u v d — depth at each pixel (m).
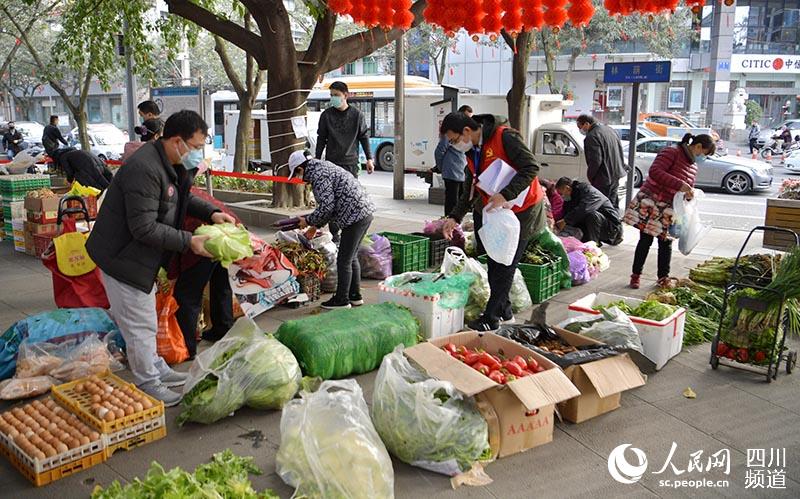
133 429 3.82
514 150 5.23
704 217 13.16
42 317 4.84
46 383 4.48
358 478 3.18
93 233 4.13
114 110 52.88
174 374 4.64
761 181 17.02
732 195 17.05
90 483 3.50
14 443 3.60
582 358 4.22
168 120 4.11
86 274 5.41
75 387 4.20
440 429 3.54
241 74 38.53
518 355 4.27
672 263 8.70
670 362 5.35
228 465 3.33
